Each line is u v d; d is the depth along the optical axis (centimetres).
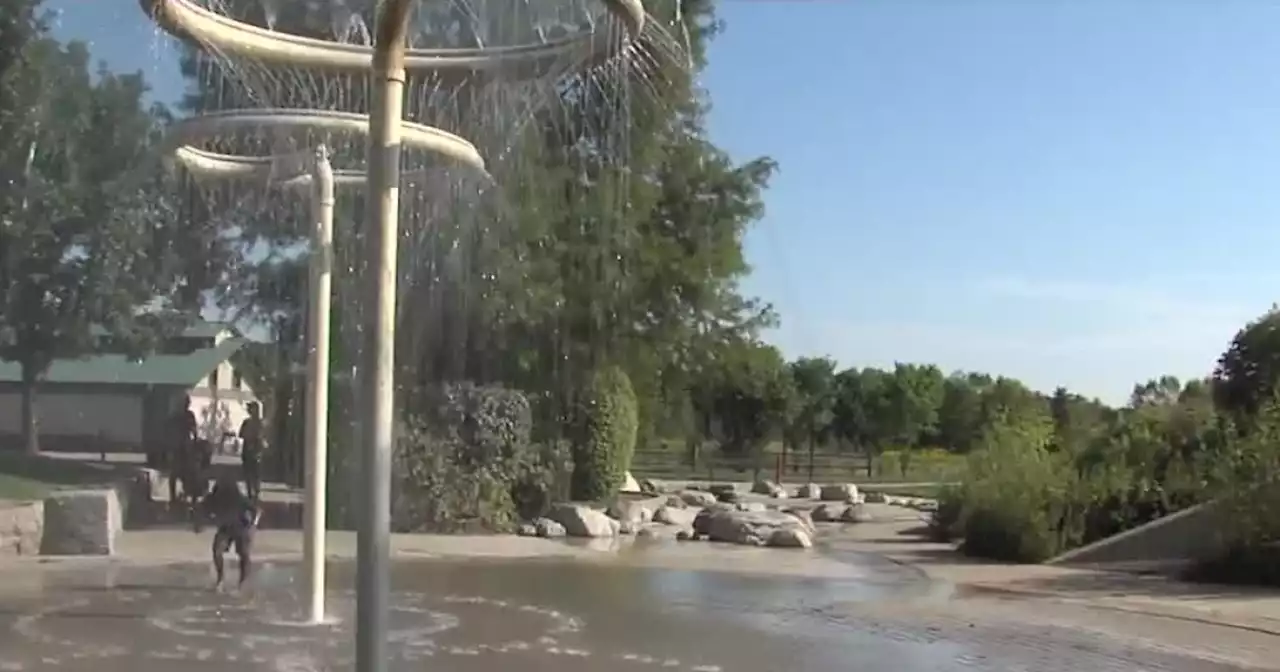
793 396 5366
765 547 2081
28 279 2430
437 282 2233
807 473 4669
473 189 1356
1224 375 2944
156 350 2981
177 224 2291
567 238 2402
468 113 1149
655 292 2730
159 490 2102
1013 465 2014
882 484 4334
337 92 1111
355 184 1339
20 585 1286
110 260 2403
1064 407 4412
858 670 920
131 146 2158
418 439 2069
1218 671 966
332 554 1645
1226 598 1416
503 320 2350
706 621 1151
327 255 1094
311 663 886
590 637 1041
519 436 2173
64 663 878
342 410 1975
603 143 2273
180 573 1391
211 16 989
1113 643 1084
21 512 1521
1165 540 1786
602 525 2147
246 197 1563
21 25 2131
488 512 2094
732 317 2964
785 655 977
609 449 2481
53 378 3291
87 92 2162
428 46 1001
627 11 827
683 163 2711
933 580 1597
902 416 6147
